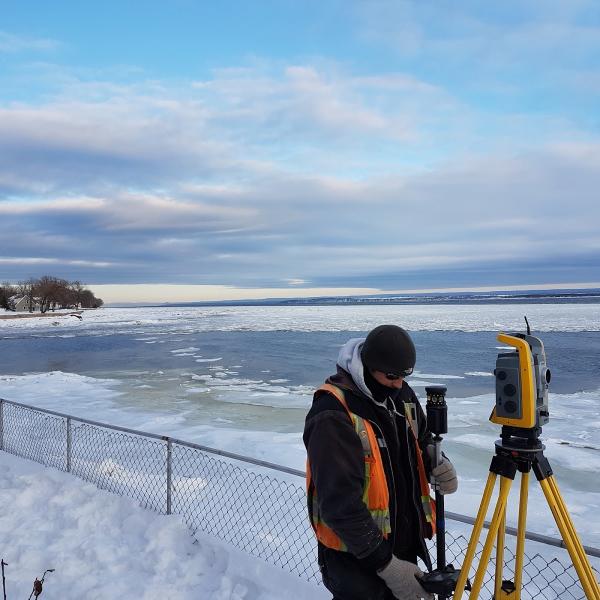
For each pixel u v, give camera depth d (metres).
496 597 1.99
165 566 3.47
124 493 5.15
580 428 10.70
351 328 44.91
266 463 3.72
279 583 3.18
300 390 15.46
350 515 1.69
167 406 12.98
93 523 4.13
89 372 20.34
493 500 6.38
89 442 8.45
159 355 26.33
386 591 1.88
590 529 5.68
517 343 1.83
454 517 2.91
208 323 58.91
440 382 16.95
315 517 1.96
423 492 2.03
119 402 13.56
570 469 8.01
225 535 4.39
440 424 2.02
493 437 9.71
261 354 25.94
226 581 3.23
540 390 1.88
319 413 1.82
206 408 12.70
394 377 1.84
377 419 1.89
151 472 6.73
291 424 10.92
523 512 1.94
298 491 6.03
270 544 4.38
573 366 20.28
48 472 5.17
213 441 9.19
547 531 5.42
